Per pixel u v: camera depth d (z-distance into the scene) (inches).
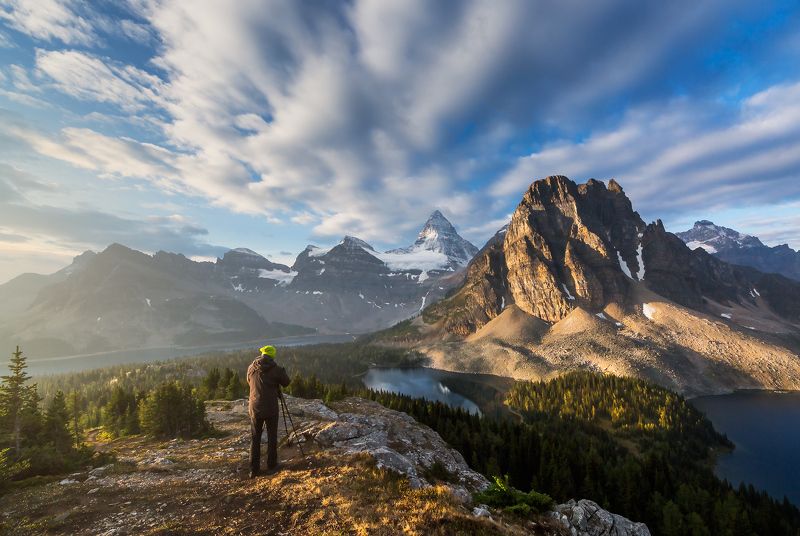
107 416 2161.7
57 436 940.6
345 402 2119.8
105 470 689.0
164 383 1518.2
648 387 5689.0
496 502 549.6
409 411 3157.0
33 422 950.4
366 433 918.4
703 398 7135.8
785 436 4884.4
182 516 454.0
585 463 2652.6
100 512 481.1
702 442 4372.5
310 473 567.5
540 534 494.9
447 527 425.4
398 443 965.2
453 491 552.4
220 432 1305.4
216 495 515.2
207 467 674.8
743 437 4852.4
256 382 589.6
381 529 408.2
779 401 6830.7
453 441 2610.7
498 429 3243.1
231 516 447.5
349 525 416.8
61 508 502.9
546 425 4623.5
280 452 705.0
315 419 1283.2
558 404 5585.6
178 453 884.0
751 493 2783.0
